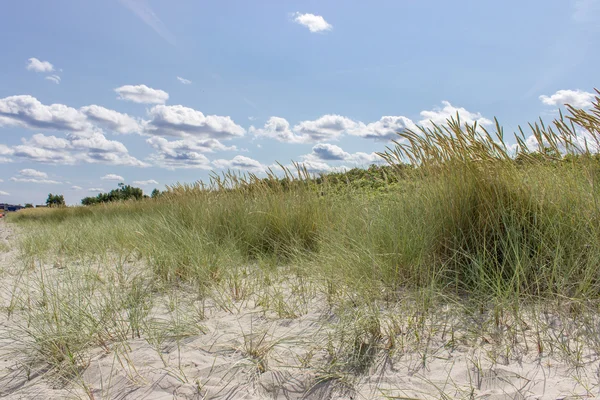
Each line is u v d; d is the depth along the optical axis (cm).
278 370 217
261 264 444
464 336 241
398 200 427
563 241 310
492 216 346
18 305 363
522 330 231
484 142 367
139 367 231
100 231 756
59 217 1803
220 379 214
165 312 331
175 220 674
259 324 291
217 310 331
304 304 328
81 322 282
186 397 199
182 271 430
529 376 194
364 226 431
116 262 504
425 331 251
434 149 395
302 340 253
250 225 601
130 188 2503
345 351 233
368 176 702
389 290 314
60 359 247
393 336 238
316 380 206
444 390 189
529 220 339
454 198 372
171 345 262
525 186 357
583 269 286
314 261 425
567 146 351
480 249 341
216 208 686
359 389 196
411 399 183
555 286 285
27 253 635
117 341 273
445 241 358
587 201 327
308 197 622
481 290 292
